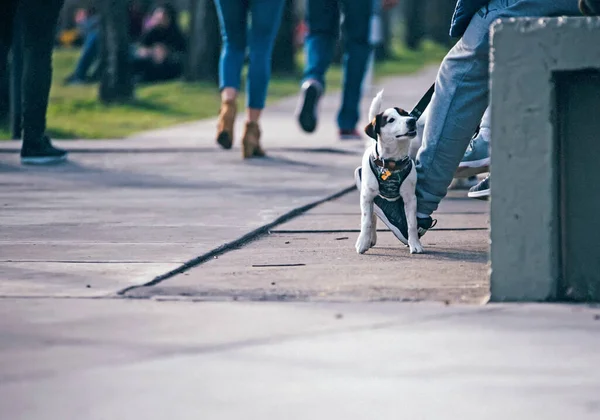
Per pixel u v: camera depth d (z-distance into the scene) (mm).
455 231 11422
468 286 8375
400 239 10164
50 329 7027
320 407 5488
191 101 36688
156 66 44656
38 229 11453
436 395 5668
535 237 7750
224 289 8242
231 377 5969
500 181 7754
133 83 35656
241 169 17250
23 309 7598
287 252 10125
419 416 5363
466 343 6633
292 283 8477
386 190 9945
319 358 6316
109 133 25047
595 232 7844
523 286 7793
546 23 7637
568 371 6059
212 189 14828
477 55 9477
